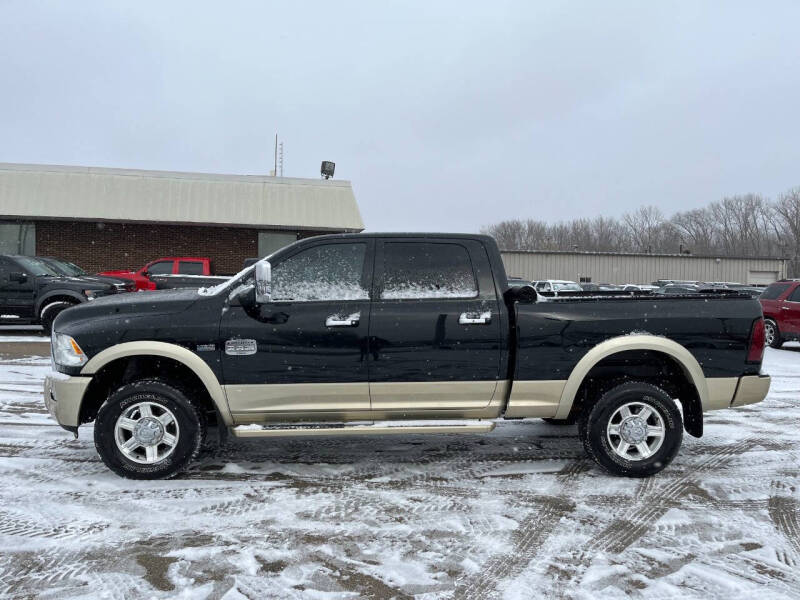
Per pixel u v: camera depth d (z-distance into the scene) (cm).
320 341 448
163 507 404
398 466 495
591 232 9119
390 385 455
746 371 469
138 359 461
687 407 483
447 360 457
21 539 354
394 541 356
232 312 448
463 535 365
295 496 426
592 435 466
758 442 579
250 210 2262
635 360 479
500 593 299
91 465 488
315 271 464
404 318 454
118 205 2175
